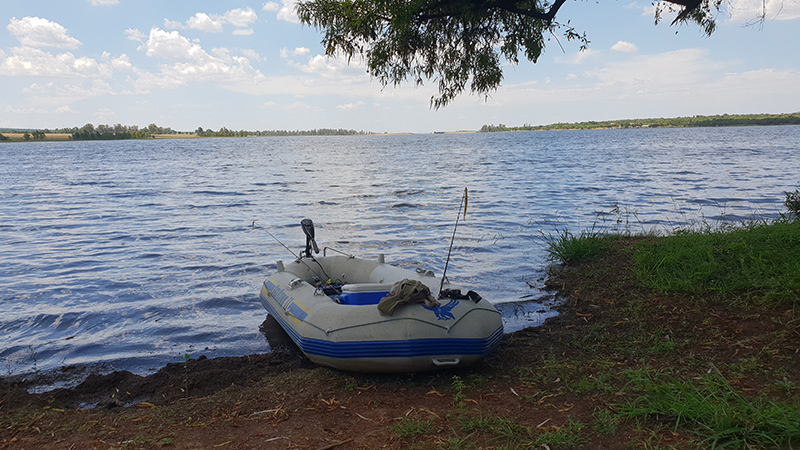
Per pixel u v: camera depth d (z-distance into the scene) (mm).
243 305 7949
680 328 5551
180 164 49125
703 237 8242
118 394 5012
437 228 14047
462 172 33844
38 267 10438
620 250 9156
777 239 7305
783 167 30141
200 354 6164
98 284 9141
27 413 4418
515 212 16484
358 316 4984
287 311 5965
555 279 8594
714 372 4262
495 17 6957
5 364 5945
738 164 33188
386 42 6617
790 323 4969
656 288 6875
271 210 17984
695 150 52750
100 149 108562
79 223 15820
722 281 6508
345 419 3949
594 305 6973
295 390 4656
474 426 3625
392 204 18984
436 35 7074
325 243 12352
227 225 15109
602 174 28984
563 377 4504
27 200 21766
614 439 3305
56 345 6488
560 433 3400
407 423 3699
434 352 4750
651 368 4520
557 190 22109
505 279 8992
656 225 13250
